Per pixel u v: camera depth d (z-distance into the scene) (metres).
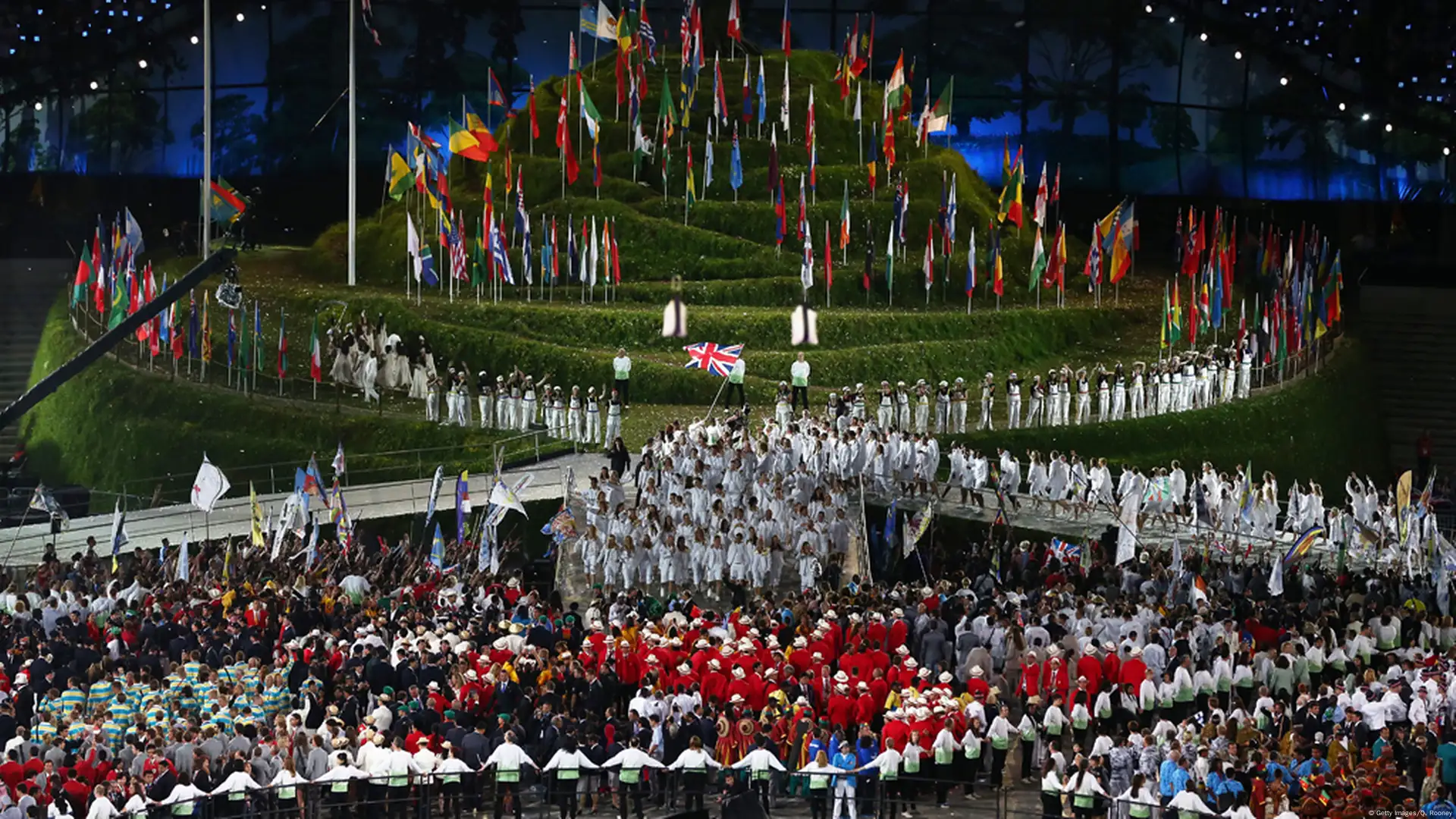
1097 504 124.38
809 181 179.25
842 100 194.62
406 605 94.31
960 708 80.50
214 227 179.88
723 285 168.12
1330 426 160.62
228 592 95.31
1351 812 68.44
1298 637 93.94
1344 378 167.75
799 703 77.50
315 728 78.31
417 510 122.69
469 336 155.00
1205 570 112.00
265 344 158.75
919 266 175.00
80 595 95.81
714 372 129.38
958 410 141.25
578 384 151.25
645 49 181.38
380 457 140.38
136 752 70.56
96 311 171.75
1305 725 80.75
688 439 114.31
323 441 143.75
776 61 198.75
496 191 181.25
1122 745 78.44
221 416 149.12
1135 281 190.38
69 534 122.62
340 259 178.75
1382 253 197.50
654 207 178.75
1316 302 173.25
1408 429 171.25
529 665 82.12
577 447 136.38
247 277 173.62
